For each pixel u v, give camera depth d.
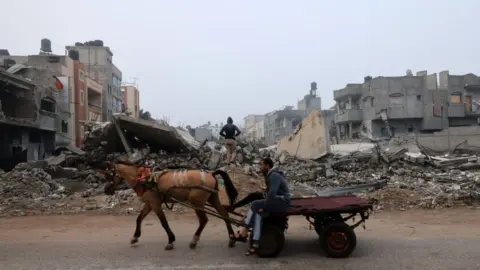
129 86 74.00
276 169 7.61
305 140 24.78
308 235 9.35
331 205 7.71
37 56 42.84
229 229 8.16
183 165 21.02
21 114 32.84
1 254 7.77
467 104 53.72
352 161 22.62
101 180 19.66
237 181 14.93
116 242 8.76
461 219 11.20
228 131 18.89
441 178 18.67
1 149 29.98
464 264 6.84
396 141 37.06
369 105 53.09
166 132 21.89
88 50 55.84
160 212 8.08
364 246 8.17
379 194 14.18
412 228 10.02
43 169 20.97
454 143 38.88
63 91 40.88
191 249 8.09
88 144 23.83
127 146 22.19
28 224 11.05
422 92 51.78
